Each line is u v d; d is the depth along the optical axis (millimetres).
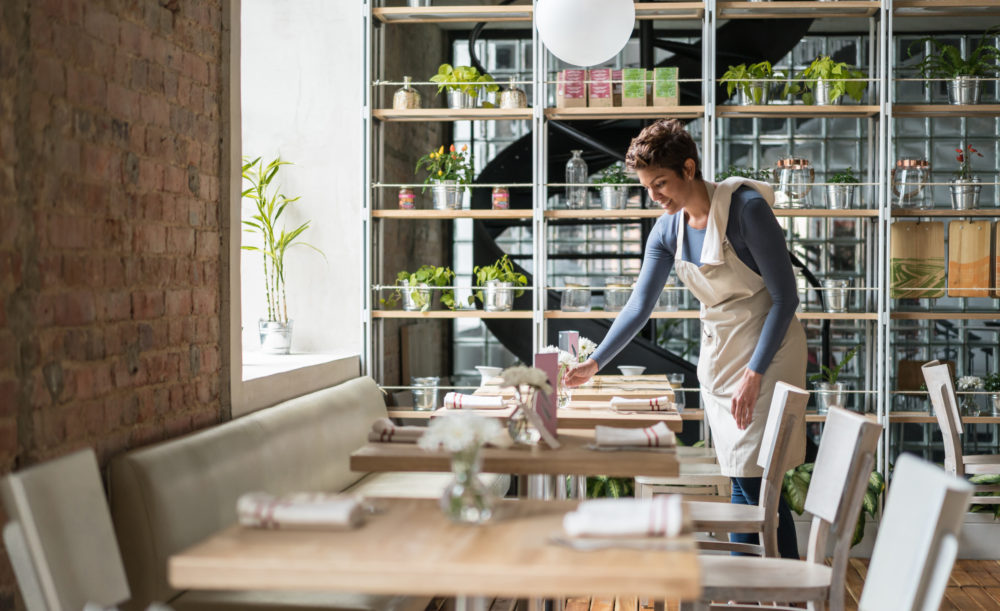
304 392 3828
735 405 3010
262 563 1456
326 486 3459
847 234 6270
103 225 2426
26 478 1582
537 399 2410
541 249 4516
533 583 1412
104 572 1753
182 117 2877
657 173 2996
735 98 6277
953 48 4559
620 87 4535
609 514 1611
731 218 3033
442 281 4695
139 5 2613
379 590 1440
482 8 4516
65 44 2258
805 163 4535
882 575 1731
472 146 6605
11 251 2084
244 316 4645
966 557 4391
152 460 2416
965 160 4594
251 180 4516
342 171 4641
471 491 1713
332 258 4641
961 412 4586
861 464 2127
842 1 4379
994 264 4473
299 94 4652
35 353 2135
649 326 5598
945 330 6145
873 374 4652
